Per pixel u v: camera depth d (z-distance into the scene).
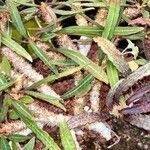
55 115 0.45
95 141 0.47
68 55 0.46
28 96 0.45
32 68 0.47
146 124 0.46
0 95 0.46
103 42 0.44
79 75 0.48
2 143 0.43
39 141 0.45
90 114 0.46
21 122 0.45
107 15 0.47
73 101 0.47
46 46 0.48
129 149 0.46
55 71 0.45
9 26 0.48
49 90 0.46
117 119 0.48
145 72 0.43
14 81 0.43
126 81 0.44
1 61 0.47
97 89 0.47
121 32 0.47
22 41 0.48
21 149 0.44
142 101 0.46
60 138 0.46
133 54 0.48
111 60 0.44
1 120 0.44
